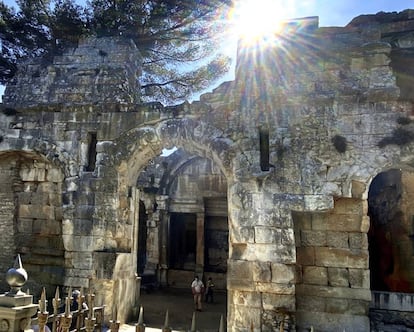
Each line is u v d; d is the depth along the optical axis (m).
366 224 11.59
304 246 12.08
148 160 15.15
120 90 15.21
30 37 20.80
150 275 24.89
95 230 13.31
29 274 14.27
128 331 12.23
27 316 6.00
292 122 12.45
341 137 11.95
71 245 13.33
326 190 11.68
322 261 11.84
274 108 12.70
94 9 19.58
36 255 14.40
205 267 26.14
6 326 5.77
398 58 13.05
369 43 12.52
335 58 12.82
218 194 25.45
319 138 12.11
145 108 13.86
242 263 11.69
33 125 14.66
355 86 12.41
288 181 11.95
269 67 13.17
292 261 11.34
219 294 23.80
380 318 11.30
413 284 14.12
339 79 12.61
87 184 13.68
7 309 5.77
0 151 14.62
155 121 13.70
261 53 13.35
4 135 14.71
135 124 13.86
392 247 15.79
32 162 15.08
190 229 27.47
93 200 13.54
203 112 13.29
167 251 25.81
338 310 11.41
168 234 26.09
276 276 11.33
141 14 19.16
